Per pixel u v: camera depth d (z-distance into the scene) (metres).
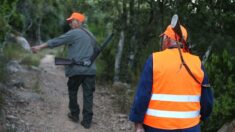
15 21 14.55
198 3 8.75
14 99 7.80
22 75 9.64
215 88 6.64
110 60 11.38
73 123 7.50
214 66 6.76
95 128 7.54
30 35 19.38
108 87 10.36
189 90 4.08
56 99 8.57
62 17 21.50
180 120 4.04
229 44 8.45
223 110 6.31
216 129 6.51
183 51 4.21
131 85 10.41
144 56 10.43
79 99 9.02
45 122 7.30
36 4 18.00
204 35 8.66
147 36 10.45
